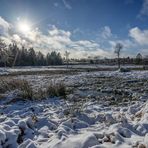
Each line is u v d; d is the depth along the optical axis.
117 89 11.91
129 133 4.03
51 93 9.79
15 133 4.12
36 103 8.11
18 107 7.38
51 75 26.08
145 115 4.86
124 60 94.81
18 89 9.64
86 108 6.98
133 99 8.95
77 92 11.19
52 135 4.34
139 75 22.25
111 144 3.57
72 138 3.78
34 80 18.23
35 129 4.74
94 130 4.60
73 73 30.50
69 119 5.14
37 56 96.81
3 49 23.41
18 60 83.56
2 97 8.84
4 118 5.33
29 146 3.65
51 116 5.87
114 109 7.02
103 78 19.97
